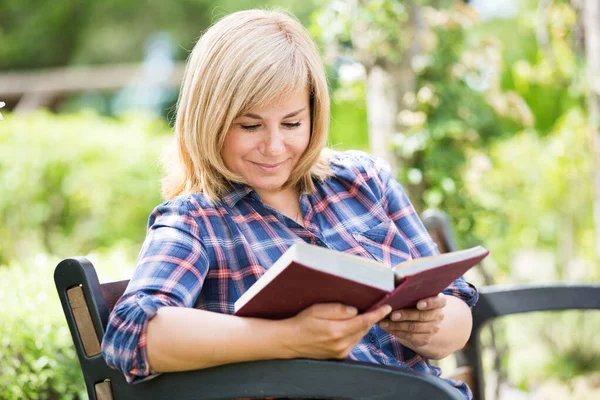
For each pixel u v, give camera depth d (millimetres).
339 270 1374
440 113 3945
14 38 11820
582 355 4668
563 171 5770
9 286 2572
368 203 1986
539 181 5941
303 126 1832
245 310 1537
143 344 1562
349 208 1972
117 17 11805
